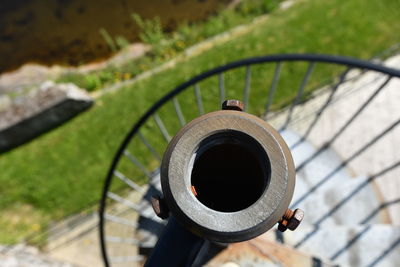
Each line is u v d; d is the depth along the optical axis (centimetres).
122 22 1029
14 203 770
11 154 817
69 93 783
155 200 160
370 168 561
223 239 142
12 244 727
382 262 395
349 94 650
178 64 849
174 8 1012
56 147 803
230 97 733
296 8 852
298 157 495
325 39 773
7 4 1083
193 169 156
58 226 738
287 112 680
